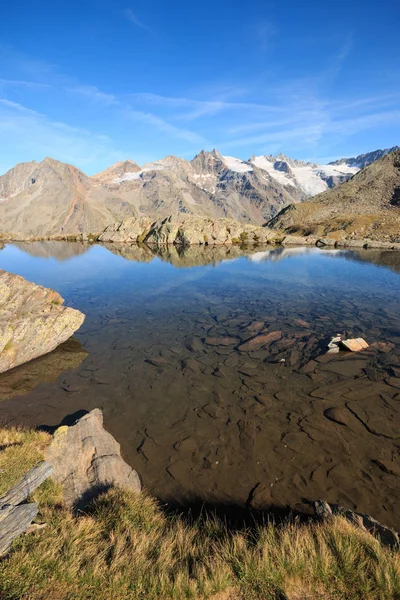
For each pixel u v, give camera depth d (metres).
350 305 25.89
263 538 6.46
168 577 5.42
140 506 7.58
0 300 18.22
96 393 13.38
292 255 57.09
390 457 9.55
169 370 15.27
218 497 8.34
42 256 55.44
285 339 18.73
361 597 5.07
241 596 5.19
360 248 68.19
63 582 5.10
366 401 12.33
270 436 10.57
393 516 7.68
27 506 6.42
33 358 16.72
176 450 10.05
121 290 31.61
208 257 54.81
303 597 5.10
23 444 8.77
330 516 7.06
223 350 17.45
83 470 8.63
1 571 5.00
